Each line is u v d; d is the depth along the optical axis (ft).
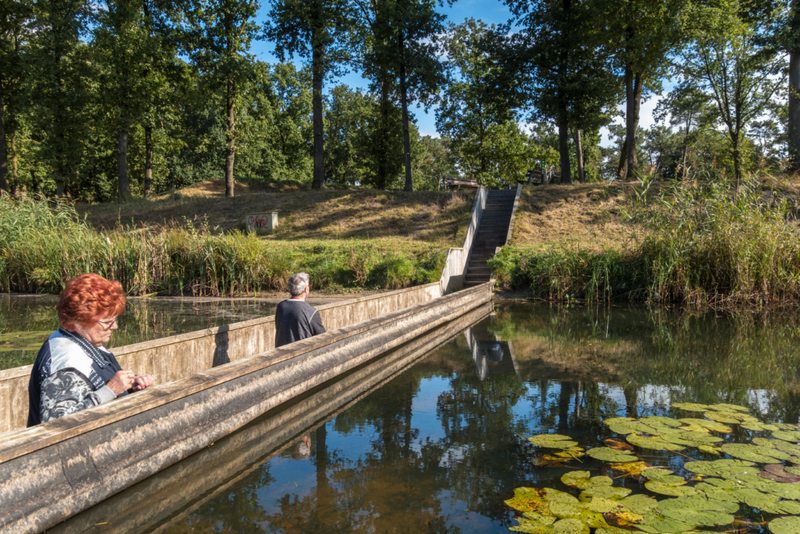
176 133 129.49
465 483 8.57
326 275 46.75
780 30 65.10
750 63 68.80
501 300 40.27
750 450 9.66
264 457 9.96
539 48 75.56
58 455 7.32
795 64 66.59
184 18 81.51
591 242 49.14
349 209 70.08
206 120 133.39
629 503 7.59
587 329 25.99
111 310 7.70
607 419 11.85
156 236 48.01
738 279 33.76
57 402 7.25
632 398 13.67
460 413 12.64
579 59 76.79
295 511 7.63
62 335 7.61
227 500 8.08
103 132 99.25
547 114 76.54
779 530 6.72
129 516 7.53
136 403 8.69
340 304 21.43
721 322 27.63
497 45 79.15
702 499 7.64
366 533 6.88
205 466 9.53
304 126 153.48
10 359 18.56
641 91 82.02
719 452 9.64
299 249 53.16
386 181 112.27
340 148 147.84
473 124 125.80
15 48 87.10
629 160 69.05
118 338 23.18
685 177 39.34
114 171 130.62
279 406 13.32
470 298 33.88
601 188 63.52
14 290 47.60
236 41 81.87
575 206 60.85
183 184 136.87
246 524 7.24
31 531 6.70
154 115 96.99
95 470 7.87
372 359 19.20
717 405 12.80
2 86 86.17
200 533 6.98
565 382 15.58
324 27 78.89
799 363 17.95
